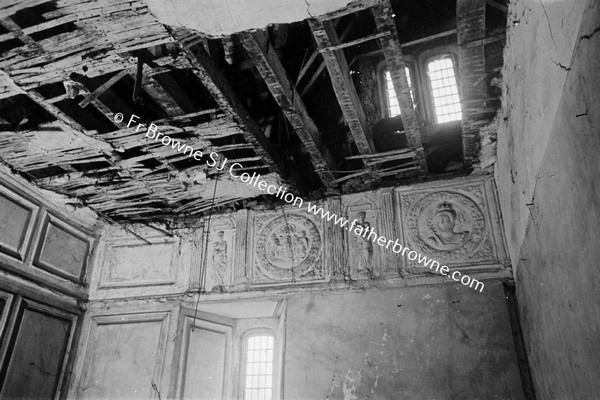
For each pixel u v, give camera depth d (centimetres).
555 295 359
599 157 231
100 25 394
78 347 718
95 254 786
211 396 714
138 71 430
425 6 660
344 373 586
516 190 476
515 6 383
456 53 645
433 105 651
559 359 372
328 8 376
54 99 486
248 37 408
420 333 577
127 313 727
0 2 368
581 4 241
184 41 409
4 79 455
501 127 520
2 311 591
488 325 554
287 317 641
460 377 541
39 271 660
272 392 734
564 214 309
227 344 768
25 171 630
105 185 674
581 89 248
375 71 685
